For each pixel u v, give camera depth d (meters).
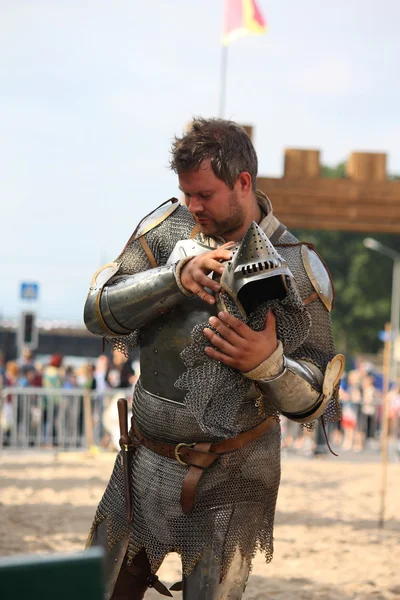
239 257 2.91
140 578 3.34
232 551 3.12
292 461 15.12
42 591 1.65
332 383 3.13
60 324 49.03
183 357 3.06
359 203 12.31
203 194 3.04
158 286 3.05
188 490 3.10
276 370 3.01
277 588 5.95
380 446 17.69
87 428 15.24
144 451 3.23
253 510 3.18
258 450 3.18
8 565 1.64
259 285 3.06
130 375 15.76
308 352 3.17
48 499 9.85
